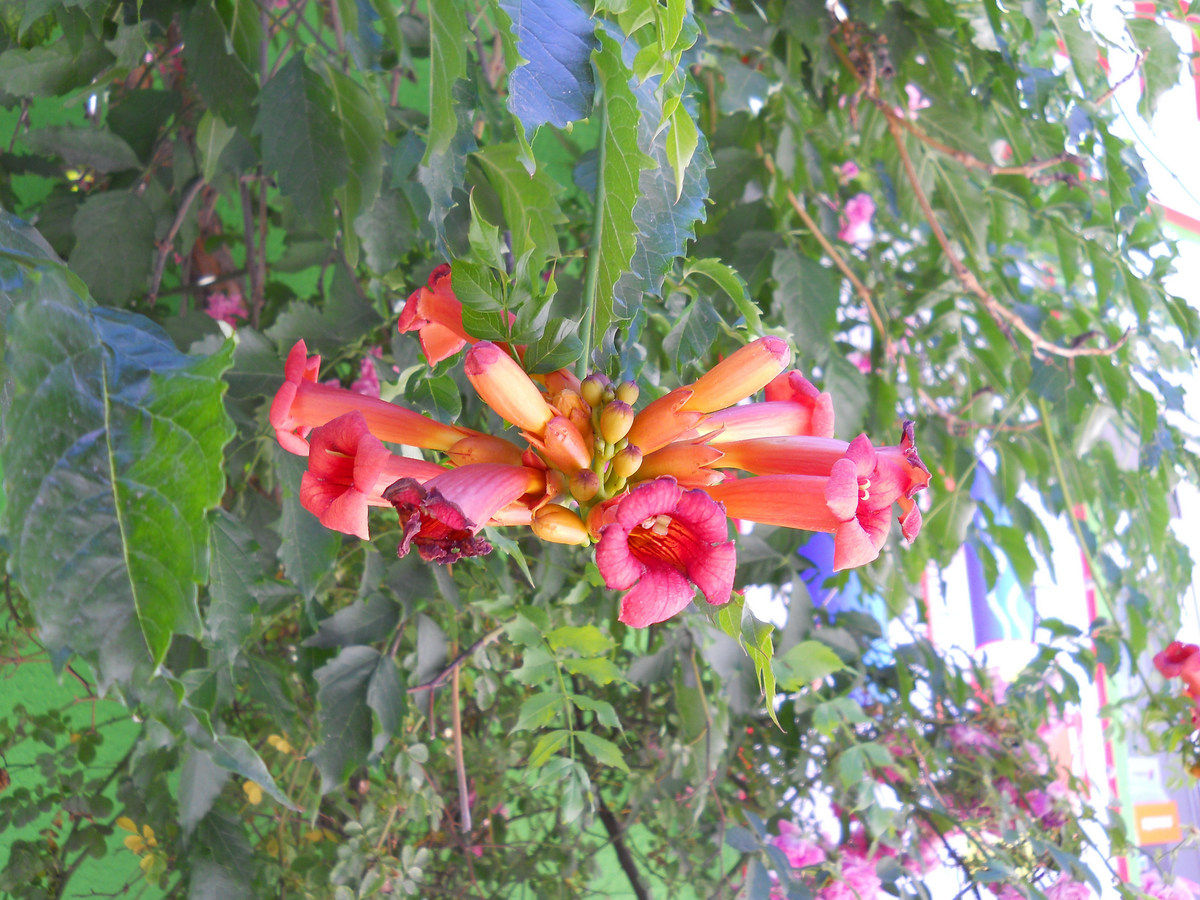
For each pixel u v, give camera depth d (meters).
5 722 0.65
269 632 0.70
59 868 0.62
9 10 0.50
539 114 0.28
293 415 0.33
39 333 0.22
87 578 0.21
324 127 0.45
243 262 0.88
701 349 0.40
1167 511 0.79
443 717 0.70
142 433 0.22
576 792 0.49
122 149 0.59
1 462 0.21
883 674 0.85
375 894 0.58
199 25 0.48
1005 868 0.68
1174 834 1.36
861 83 0.71
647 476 0.30
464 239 0.49
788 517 0.31
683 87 0.32
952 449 0.79
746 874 0.60
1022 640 1.31
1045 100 0.67
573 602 0.60
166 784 0.62
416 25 0.59
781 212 0.67
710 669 0.66
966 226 0.79
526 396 0.29
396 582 0.54
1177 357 0.77
